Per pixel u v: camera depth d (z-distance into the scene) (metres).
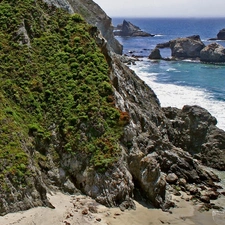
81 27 47.69
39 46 44.66
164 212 35.34
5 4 47.72
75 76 42.25
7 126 34.38
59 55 44.12
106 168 35.53
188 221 34.22
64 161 36.78
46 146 37.28
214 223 34.31
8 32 45.03
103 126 38.19
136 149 38.12
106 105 39.91
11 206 29.84
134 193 36.72
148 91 56.62
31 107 39.19
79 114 38.75
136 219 33.12
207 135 51.72
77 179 36.12
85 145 37.09
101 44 47.25
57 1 50.53
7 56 42.56
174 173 42.72
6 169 31.12
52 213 30.67
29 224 28.67
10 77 40.91
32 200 31.12
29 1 48.16
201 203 37.97
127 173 36.31
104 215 32.56
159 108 55.53
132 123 40.44
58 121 38.75
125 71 52.12
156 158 41.62
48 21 47.75
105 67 43.91
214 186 42.41
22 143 34.12
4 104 37.31
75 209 32.16
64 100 39.97
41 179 33.34
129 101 46.16
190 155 46.84
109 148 36.81
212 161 48.94
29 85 40.75
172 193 39.47
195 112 53.06
